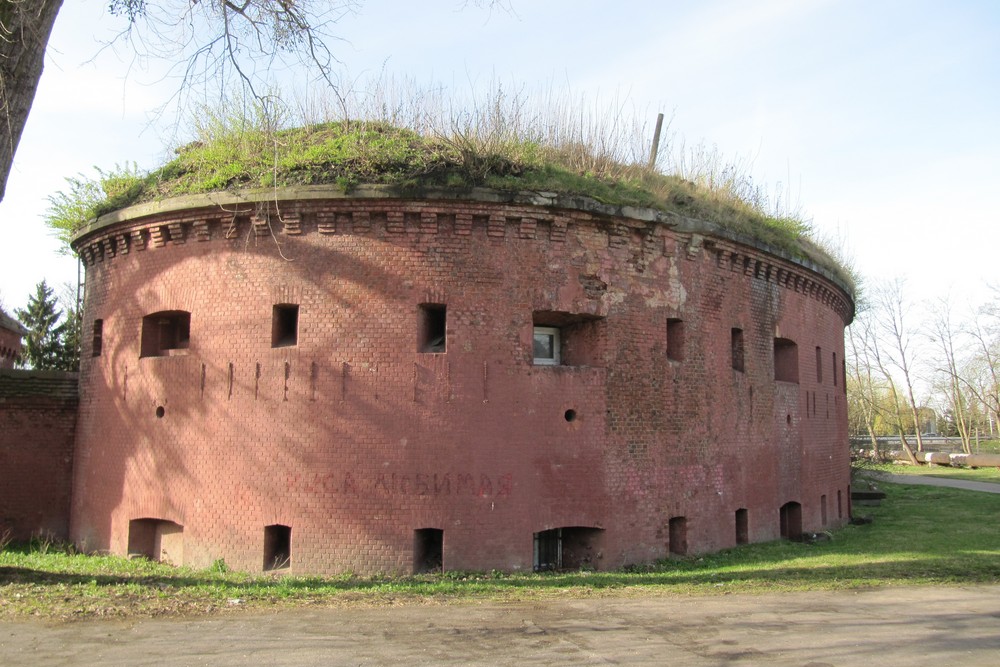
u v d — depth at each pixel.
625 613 9.96
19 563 13.34
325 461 12.87
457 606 10.22
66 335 39.00
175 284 14.20
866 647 8.49
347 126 15.20
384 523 12.68
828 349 21.62
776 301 18.27
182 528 13.75
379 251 13.10
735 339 17.00
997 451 68.06
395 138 14.50
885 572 13.26
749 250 16.88
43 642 8.15
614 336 14.15
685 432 15.12
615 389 14.09
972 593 11.52
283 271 13.34
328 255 13.20
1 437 15.78
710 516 15.49
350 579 12.22
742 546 16.27
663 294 14.95
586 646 8.38
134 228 14.71
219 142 15.27
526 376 13.35
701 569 13.75
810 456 19.62
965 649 8.46
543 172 14.05
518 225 13.45
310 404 13.00
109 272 15.64
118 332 15.09
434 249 13.14
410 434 12.86
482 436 13.00
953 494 31.61
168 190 14.71
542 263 13.58
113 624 8.91
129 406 14.62
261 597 10.50
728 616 9.88
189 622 9.10
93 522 15.16
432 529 12.98
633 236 14.55
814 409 20.05
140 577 12.16
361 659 7.78
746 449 16.73
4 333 26.56
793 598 11.04
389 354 12.95
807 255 19.28
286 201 13.23
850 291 22.73
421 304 13.08
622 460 14.05
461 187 13.05
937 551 16.36
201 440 13.57
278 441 13.06
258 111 14.96
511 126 15.50
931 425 111.81
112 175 21.00
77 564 13.38
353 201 13.07
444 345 13.55
